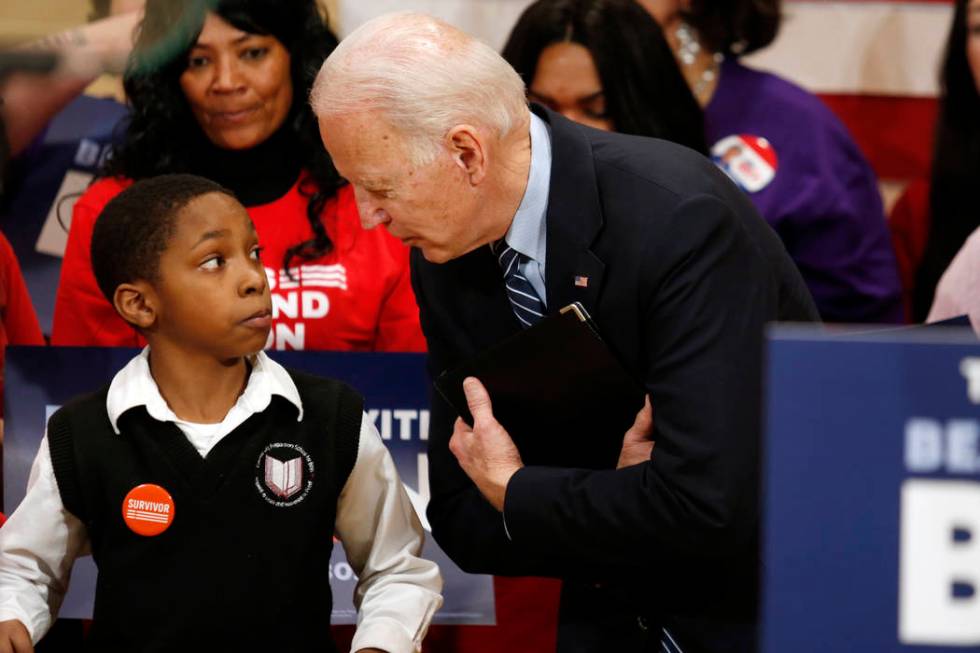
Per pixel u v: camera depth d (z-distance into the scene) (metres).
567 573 4.80
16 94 7.39
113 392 4.47
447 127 4.12
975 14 7.85
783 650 2.62
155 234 4.40
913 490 2.58
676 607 4.68
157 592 4.36
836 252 7.79
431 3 8.21
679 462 4.14
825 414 2.59
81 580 5.34
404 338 6.36
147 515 4.37
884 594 2.60
